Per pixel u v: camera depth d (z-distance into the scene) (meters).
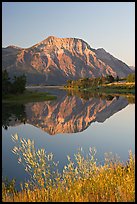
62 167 16.44
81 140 30.61
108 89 167.25
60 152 23.42
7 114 64.69
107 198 8.77
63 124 50.84
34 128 44.78
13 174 15.77
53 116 64.88
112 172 10.77
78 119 59.03
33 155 9.45
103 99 108.19
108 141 29.38
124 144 27.17
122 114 61.72
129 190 8.68
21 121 53.88
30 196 9.12
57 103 97.50
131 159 11.21
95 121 52.38
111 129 39.94
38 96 113.06
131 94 130.62
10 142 28.17
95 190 9.37
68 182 9.86
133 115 59.12
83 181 10.00
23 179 14.53
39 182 9.49
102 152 22.62
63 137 33.28
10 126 46.66
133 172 10.06
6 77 97.69
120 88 160.75
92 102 97.25
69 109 80.00
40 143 28.88
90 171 10.45
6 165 18.44
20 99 98.69
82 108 81.25
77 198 8.58
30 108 79.62
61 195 8.96
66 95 140.75
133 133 35.22
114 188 9.47
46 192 9.16
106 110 72.38
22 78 108.31
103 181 9.77
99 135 34.31
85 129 40.91
